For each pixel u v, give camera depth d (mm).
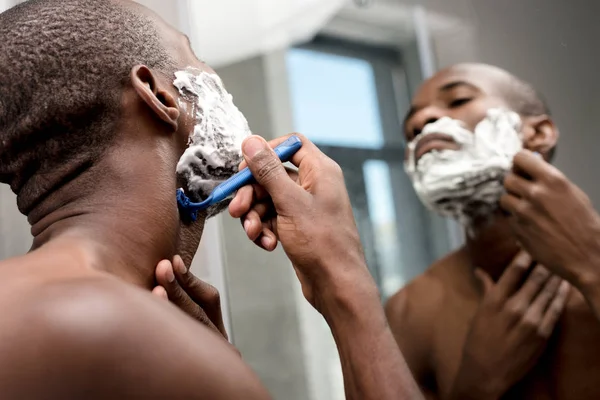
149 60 499
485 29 1546
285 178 537
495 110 935
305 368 1512
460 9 1592
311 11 1638
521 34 1477
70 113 453
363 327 533
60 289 353
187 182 530
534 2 1462
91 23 473
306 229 532
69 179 466
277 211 539
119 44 478
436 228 1737
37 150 465
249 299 1396
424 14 1681
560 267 815
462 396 901
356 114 1781
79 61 457
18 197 495
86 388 323
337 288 535
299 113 1716
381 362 528
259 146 534
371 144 1778
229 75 1587
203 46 1429
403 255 1722
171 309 380
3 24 478
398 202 1761
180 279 506
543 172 832
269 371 1456
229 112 557
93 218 450
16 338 332
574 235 806
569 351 859
